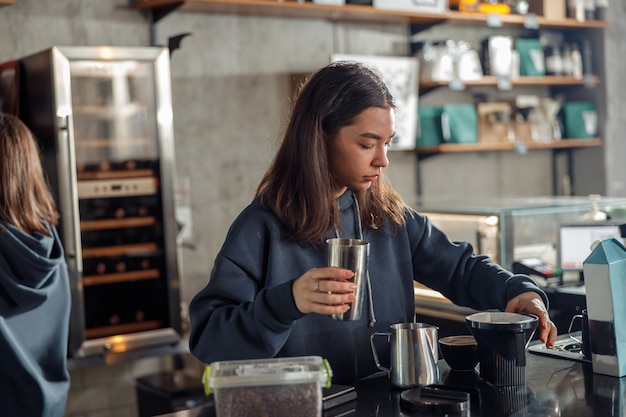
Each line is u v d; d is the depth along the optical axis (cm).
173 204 388
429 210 358
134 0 427
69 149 353
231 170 467
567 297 321
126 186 378
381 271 206
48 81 353
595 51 585
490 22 512
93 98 370
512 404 164
